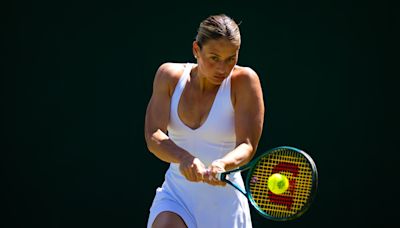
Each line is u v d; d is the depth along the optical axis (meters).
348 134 20.50
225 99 12.09
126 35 20.61
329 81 20.47
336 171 20.53
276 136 20.50
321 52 20.42
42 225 20.81
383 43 20.34
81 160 20.78
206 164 12.44
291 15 20.41
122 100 20.73
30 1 20.67
